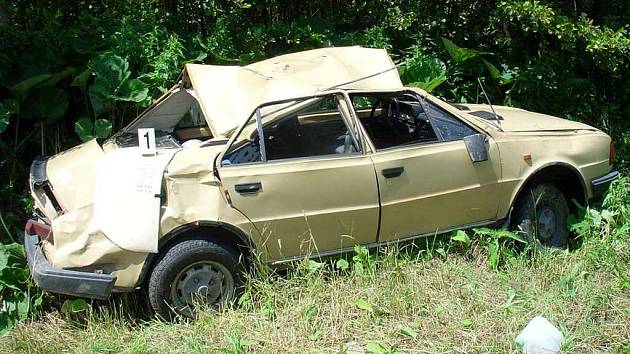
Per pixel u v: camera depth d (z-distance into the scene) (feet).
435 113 17.94
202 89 17.28
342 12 30.40
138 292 16.74
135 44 24.29
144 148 16.20
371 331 15.17
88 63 22.61
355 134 16.89
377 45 27.22
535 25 25.04
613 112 28.68
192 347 14.56
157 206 15.20
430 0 28.25
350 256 17.33
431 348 14.42
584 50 28.32
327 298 16.24
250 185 15.84
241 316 15.70
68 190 15.71
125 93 22.75
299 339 14.92
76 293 14.97
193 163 15.65
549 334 14.15
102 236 15.08
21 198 21.62
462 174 17.61
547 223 19.08
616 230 19.26
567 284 16.74
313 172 16.28
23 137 23.61
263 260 16.24
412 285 16.33
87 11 26.14
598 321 15.39
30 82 21.88
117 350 15.02
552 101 27.94
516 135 18.56
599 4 29.19
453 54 26.30
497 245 17.80
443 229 17.93
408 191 17.08
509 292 16.14
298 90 17.25
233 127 16.56
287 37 26.96
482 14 28.66
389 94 17.75
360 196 16.65
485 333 14.85
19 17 25.76
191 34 27.30
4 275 16.62
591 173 19.39
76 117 24.48
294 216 16.19
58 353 15.16
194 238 15.67
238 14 27.89
